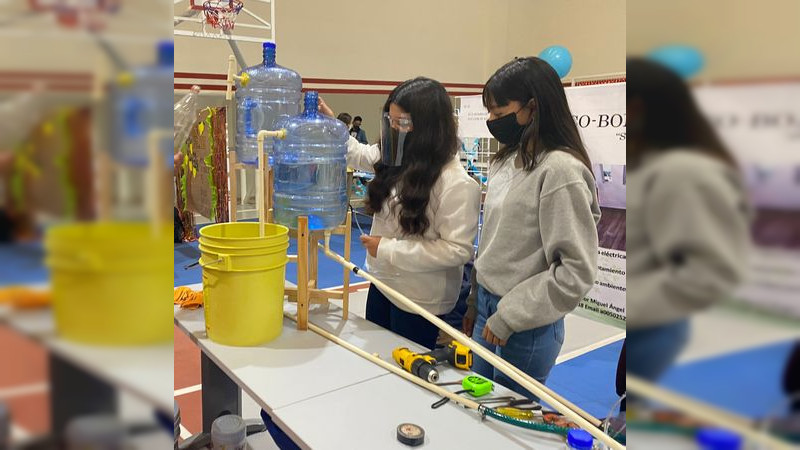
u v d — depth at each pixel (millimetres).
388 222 2051
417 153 1883
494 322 1673
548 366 1738
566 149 1598
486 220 1832
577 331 3977
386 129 1979
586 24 8172
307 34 7203
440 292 1986
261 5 6652
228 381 2248
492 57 9148
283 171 1934
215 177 5613
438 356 1604
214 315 1685
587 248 1551
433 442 1221
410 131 1886
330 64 7461
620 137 3549
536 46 8836
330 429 1256
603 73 8055
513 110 1671
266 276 1673
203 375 2217
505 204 1702
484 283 1790
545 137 1618
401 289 1995
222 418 1875
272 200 1975
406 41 8125
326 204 1932
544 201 1577
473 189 1894
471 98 4246
